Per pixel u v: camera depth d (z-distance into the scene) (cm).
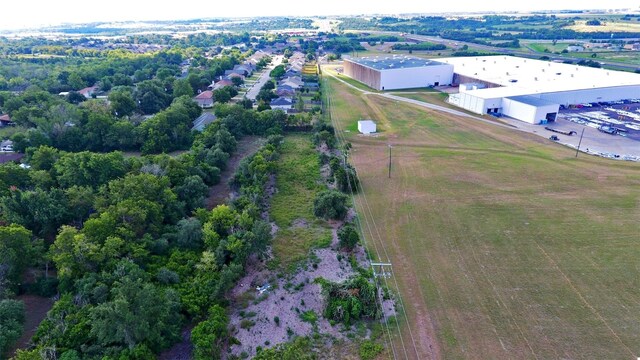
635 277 5159
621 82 14475
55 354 3794
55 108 9931
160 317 4072
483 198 7325
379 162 9162
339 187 7731
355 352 4162
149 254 5341
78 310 4312
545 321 4478
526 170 8525
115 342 3984
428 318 4559
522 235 6128
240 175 7800
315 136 10438
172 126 10225
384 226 6488
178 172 7325
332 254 5784
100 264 4909
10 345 3994
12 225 5097
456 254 5712
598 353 4062
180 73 18700
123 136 9800
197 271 5097
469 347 4166
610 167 8612
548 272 5288
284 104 13625
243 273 5316
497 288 5009
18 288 4909
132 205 5688
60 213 5831
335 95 15900
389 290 5009
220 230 5859
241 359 4094
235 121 11019
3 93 12225
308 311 4759
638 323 4428
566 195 7375
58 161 7406
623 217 6575
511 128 11469
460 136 10862
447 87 17238
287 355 3841
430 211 6906
